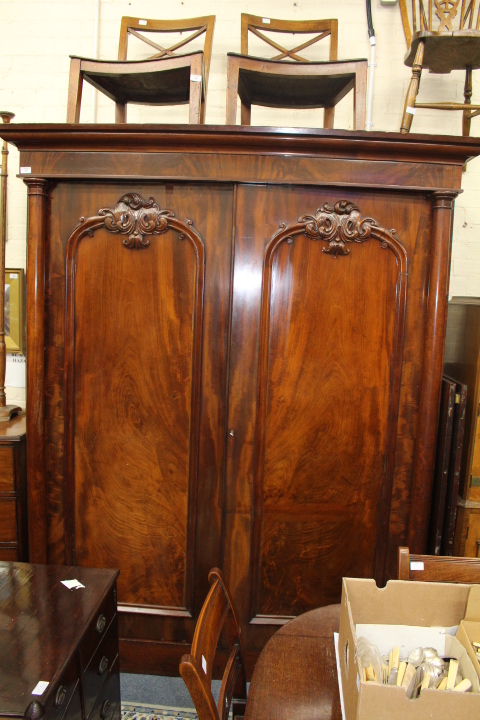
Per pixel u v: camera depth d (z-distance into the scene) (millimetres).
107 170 1638
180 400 1745
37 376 1729
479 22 2113
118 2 2348
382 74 2330
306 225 1643
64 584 1309
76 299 1734
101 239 1707
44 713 917
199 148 1598
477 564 1204
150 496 1790
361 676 773
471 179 2350
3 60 2385
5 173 2207
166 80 1818
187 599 1815
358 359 1703
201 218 1669
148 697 1728
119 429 1773
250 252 1653
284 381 1710
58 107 2398
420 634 995
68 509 1810
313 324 1690
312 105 2084
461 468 1906
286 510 1761
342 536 1775
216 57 2352
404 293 1665
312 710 943
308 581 1796
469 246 2375
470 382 1864
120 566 1824
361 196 1641
